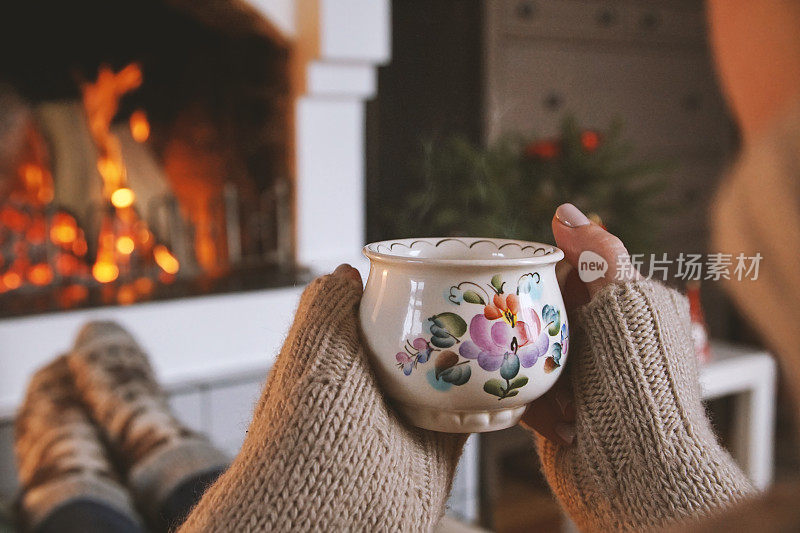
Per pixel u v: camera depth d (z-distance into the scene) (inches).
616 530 20.0
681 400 20.1
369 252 19.8
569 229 21.1
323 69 68.3
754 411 61.3
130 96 72.5
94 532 32.1
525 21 80.7
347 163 72.7
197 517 20.1
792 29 9.9
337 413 19.2
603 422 20.3
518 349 18.7
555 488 21.7
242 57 72.4
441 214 62.2
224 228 74.3
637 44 90.0
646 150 92.4
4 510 36.5
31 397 48.6
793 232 9.4
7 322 56.4
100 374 48.2
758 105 10.2
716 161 98.9
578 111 86.3
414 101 76.4
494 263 18.6
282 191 71.5
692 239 97.1
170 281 68.6
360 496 19.0
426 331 18.8
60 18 69.0
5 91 67.0
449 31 76.4
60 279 65.3
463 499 69.7
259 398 21.0
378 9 68.2
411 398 19.3
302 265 71.9
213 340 64.2
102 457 40.3
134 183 70.7
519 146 66.4
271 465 19.2
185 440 41.5
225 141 74.2
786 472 67.3
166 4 68.2
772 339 9.8
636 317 20.3
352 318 20.3
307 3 67.1
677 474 19.6
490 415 19.2
